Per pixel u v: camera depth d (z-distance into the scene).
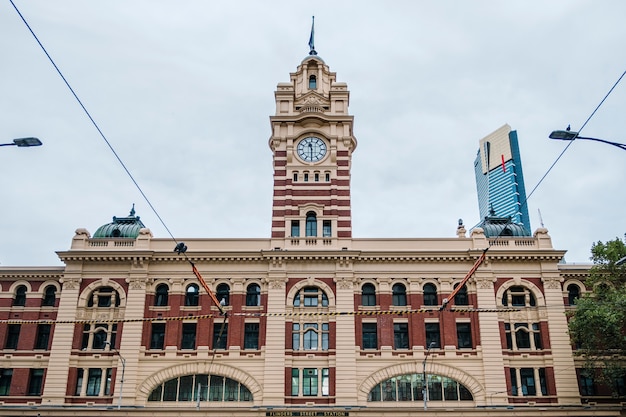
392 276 59.44
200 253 59.47
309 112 67.56
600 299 55.69
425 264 59.91
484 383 54.97
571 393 54.66
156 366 56.00
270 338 56.41
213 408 53.06
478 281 58.84
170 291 58.91
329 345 56.66
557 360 55.91
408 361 56.06
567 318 57.66
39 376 56.88
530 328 57.53
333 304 58.09
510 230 64.00
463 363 55.97
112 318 58.03
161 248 60.88
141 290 58.59
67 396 54.88
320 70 73.00
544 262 59.53
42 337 58.44
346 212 63.91
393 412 52.75
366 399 54.62
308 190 64.81
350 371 55.12
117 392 54.66
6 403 55.19
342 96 70.06
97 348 57.28
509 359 56.31
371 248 60.88
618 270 54.81
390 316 57.94
